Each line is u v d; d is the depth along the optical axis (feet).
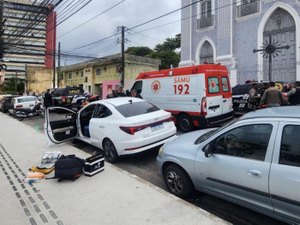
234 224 11.73
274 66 55.88
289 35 53.36
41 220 11.55
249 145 11.24
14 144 27.09
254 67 58.03
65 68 146.72
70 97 66.80
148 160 21.50
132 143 19.47
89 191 14.37
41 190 14.70
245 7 58.29
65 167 15.90
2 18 33.94
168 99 32.40
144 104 23.08
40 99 68.28
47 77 181.16
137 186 14.83
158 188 14.47
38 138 29.99
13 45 48.67
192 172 13.33
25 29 39.01
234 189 11.59
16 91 175.11
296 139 9.88
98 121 22.40
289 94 30.81
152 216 11.55
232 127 11.98
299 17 50.70
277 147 10.25
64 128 25.70
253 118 11.43
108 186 14.94
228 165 11.65
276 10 54.54
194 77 29.25
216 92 29.68
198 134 15.64
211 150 12.44
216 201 13.94
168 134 21.49
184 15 71.82
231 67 61.11
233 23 61.00
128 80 97.71
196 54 69.97
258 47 57.06
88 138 24.53
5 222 11.46
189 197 14.33
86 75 128.16
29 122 49.88
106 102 22.98
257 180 10.56
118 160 21.59
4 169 18.62
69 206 12.75
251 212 12.67
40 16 33.63
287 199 9.70
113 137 20.53
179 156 13.92
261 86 36.99
